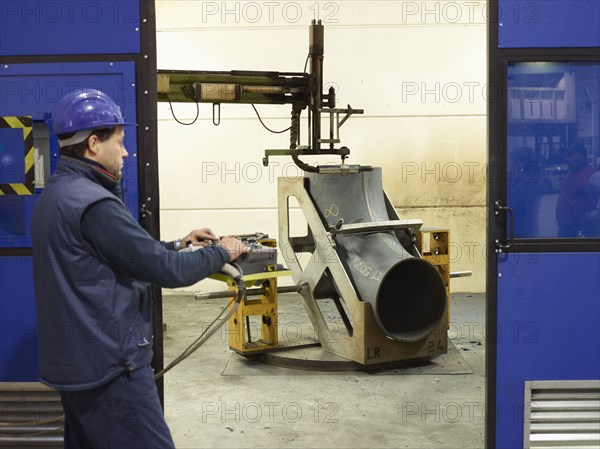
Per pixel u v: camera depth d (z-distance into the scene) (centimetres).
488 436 294
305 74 521
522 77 287
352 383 459
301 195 509
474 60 741
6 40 283
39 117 285
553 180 289
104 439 221
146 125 283
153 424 222
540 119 288
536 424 294
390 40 738
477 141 747
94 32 282
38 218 220
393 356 477
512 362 291
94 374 215
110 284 216
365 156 749
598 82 286
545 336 290
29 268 290
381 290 474
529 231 291
